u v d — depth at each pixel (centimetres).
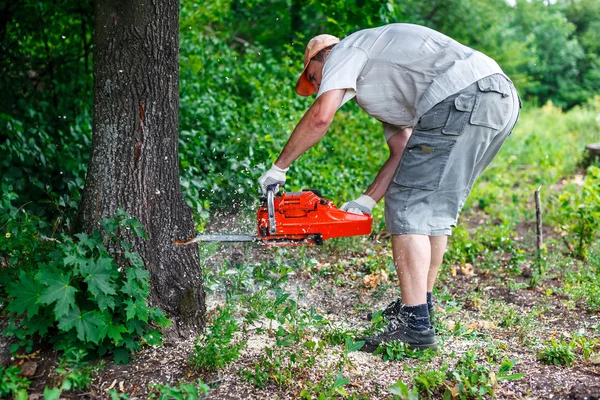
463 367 287
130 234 312
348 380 270
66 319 271
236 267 398
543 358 321
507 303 436
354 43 316
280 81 833
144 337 296
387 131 365
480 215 742
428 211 318
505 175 912
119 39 307
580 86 2341
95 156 318
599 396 268
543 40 2339
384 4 649
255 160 578
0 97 609
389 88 319
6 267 317
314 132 312
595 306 411
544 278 493
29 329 278
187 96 698
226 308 329
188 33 806
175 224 325
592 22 2575
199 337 314
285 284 400
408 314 325
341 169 707
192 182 513
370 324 370
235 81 818
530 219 717
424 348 324
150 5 307
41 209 460
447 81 303
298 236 329
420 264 318
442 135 307
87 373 272
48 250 321
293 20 1193
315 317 323
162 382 281
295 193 329
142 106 312
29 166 504
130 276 290
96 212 316
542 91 2347
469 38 1720
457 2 1600
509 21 2402
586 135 1295
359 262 500
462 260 518
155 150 317
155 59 312
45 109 616
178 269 323
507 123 321
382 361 317
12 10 601
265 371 291
